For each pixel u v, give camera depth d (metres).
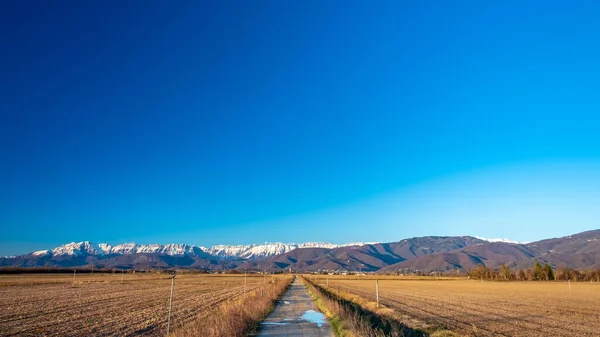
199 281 118.38
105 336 22.38
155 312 34.31
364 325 21.58
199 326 19.08
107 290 67.94
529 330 26.25
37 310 35.78
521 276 157.88
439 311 38.59
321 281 129.62
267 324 26.36
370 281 145.25
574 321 31.06
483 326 27.97
